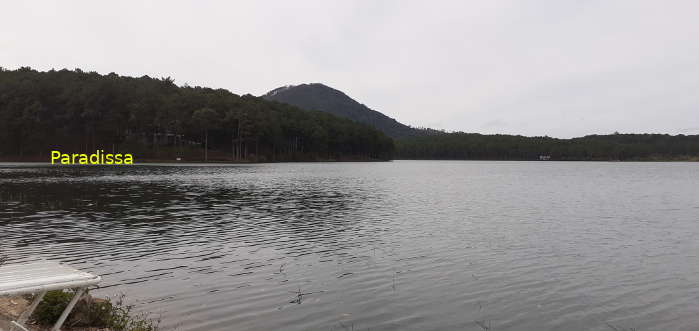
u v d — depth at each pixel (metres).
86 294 10.34
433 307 12.91
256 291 14.12
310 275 16.03
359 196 45.84
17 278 7.63
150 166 122.88
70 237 22.45
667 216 31.92
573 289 14.70
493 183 70.69
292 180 70.56
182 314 11.98
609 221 29.42
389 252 19.84
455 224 27.80
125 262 17.62
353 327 11.34
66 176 70.00
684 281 15.64
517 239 22.97
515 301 13.51
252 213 32.09
